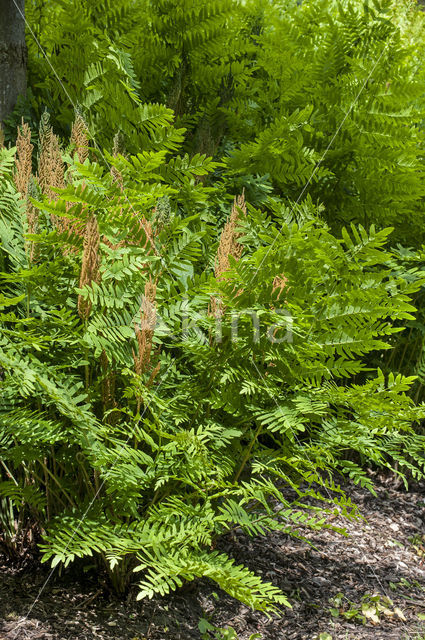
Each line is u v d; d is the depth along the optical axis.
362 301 2.63
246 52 4.58
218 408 2.69
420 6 6.19
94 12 4.02
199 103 4.39
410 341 4.43
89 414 2.24
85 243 2.31
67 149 3.08
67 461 2.47
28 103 3.93
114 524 2.46
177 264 2.58
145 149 3.53
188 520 2.38
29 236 2.37
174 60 4.19
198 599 2.81
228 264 2.62
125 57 3.68
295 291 2.55
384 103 4.20
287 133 3.91
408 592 3.28
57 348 2.53
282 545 3.46
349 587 3.21
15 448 2.38
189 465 2.36
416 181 4.12
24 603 2.43
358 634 2.79
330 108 4.27
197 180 3.70
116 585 2.61
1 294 2.31
